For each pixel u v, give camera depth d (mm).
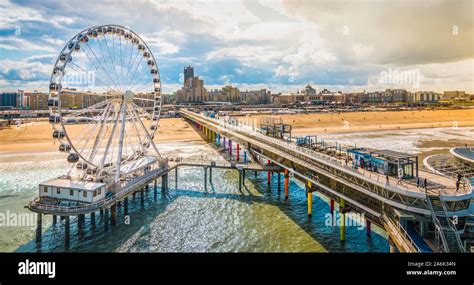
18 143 96750
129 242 35719
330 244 34469
